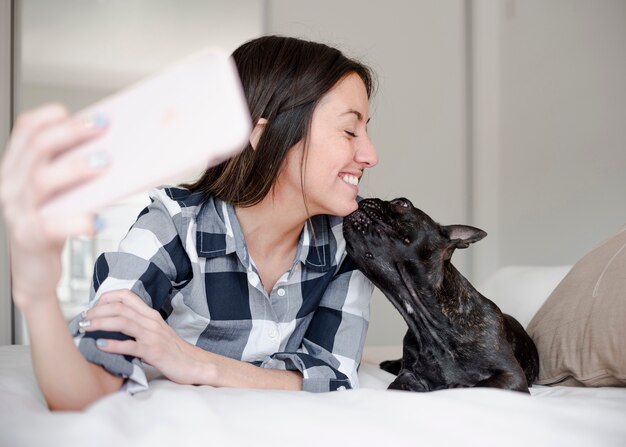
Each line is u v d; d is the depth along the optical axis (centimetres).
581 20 414
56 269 99
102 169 78
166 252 165
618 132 386
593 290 203
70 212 81
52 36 518
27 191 80
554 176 432
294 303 183
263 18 526
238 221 176
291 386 162
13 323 498
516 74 473
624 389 178
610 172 391
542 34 446
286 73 166
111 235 508
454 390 127
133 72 524
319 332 188
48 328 107
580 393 169
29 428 91
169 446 88
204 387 140
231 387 150
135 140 78
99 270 156
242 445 90
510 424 106
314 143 164
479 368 194
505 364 191
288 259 185
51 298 105
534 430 105
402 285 199
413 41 538
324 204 171
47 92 518
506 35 486
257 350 178
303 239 182
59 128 77
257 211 176
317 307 193
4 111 511
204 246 171
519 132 469
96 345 127
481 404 117
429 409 110
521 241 463
